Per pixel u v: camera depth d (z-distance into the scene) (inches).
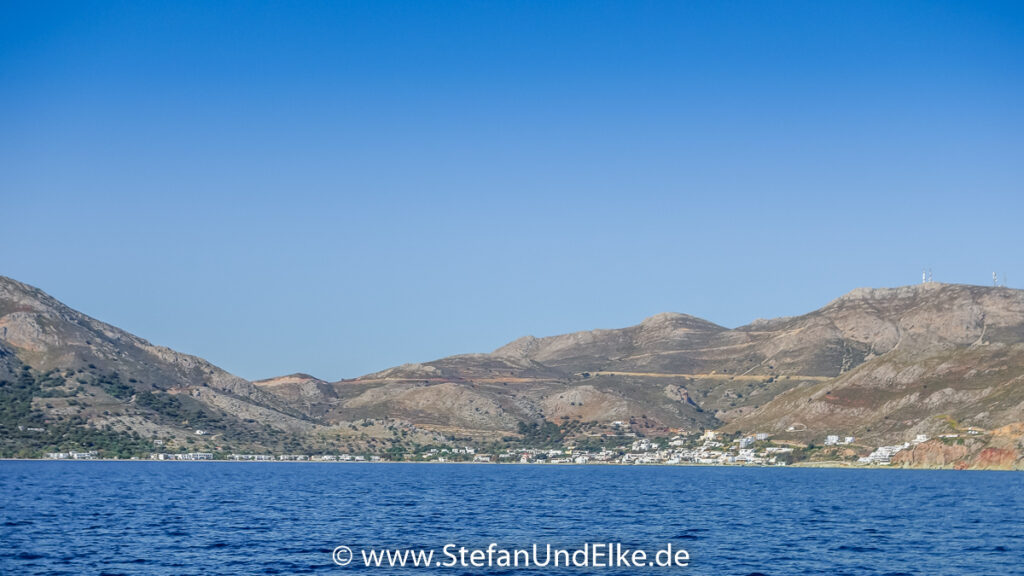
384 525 4503.0
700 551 3580.2
